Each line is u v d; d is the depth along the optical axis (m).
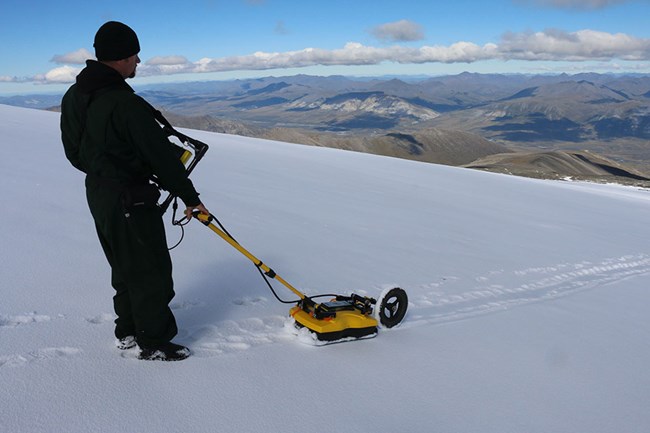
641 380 4.53
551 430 3.47
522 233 12.50
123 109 3.11
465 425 3.38
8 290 4.59
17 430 2.76
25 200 7.93
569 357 4.86
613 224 17.02
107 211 3.24
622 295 7.90
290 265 6.60
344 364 4.01
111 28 3.16
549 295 7.35
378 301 4.79
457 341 4.89
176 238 7.00
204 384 3.42
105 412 3.00
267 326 4.52
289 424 3.12
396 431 3.20
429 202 15.30
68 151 3.47
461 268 8.07
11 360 3.44
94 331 3.99
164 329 3.60
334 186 15.62
